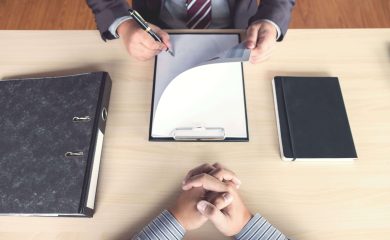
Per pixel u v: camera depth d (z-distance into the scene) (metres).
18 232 0.71
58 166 0.72
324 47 0.93
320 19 1.91
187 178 0.74
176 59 0.88
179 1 1.07
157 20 1.12
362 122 0.83
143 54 0.88
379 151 0.79
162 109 0.82
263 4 0.94
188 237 0.72
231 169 0.77
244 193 0.75
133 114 0.84
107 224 0.72
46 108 0.80
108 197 0.75
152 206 0.74
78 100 0.80
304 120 0.81
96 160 0.75
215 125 0.80
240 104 0.82
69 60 0.91
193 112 0.81
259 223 0.71
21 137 0.76
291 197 0.75
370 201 0.74
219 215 0.68
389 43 0.94
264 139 0.80
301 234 0.71
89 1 0.93
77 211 0.68
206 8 1.07
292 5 0.96
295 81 0.86
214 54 0.89
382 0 1.95
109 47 0.93
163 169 0.77
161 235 0.69
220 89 0.84
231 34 0.93
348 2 1.95
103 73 0.83
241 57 0.84
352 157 0.76
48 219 0.72
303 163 0.78
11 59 0.92
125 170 0.77
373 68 0.90
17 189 0.70
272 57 0.92
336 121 0.81
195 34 0.93
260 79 0.89
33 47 0.93
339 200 0.74
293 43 0.94
